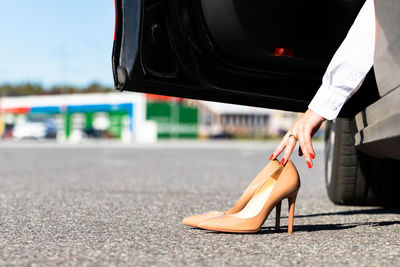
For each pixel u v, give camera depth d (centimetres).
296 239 191
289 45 222
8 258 156
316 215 265
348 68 186
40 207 285
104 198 334
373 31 186
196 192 387
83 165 725
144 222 233
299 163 893
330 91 187
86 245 177
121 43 202
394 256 163
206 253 164
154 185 441
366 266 149
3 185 423
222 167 722
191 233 202
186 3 204
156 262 151
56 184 436
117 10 204
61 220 237
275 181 207
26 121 3556
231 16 208
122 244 179
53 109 3650
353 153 285
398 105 168
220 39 212
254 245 178
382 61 178
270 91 230
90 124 3472
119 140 3291
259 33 215
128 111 3275
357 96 220
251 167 733
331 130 302
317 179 534
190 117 3447
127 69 199
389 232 211
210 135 3672
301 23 220
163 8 204
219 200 335
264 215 199
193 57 211
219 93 224
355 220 247
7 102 3925
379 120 185
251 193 207
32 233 202
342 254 165
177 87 214
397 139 173
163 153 1227
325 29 224
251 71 224
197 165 762
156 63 205
